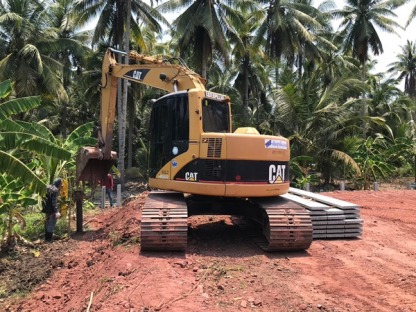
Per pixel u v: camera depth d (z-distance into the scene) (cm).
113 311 500
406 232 1013
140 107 4262
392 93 4859
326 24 3978
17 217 1001
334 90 2569
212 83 4059
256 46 3177
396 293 587
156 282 588
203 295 551
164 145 858
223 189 790
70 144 1271
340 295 579
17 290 742
